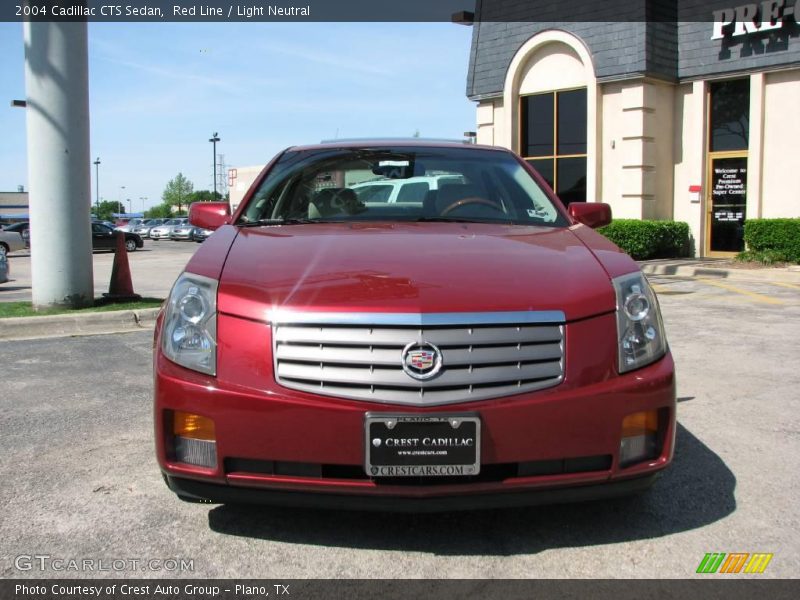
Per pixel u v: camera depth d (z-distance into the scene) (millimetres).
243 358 2672
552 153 17562
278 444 2596
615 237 15320
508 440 2578
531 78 17719
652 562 2760
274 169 4309
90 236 8422
